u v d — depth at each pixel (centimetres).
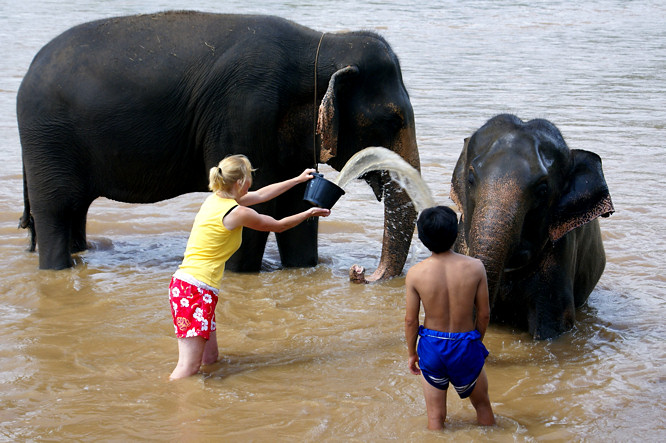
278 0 3206
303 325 579
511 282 570
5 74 1666
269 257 777
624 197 915
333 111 659
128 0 3070
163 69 689
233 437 414
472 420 434
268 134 686
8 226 827
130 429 421
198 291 484
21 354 517
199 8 2834
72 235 753
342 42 691
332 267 736
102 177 716
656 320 595
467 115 1370
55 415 436
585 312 614
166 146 702
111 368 497
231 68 680
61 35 717
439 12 3072
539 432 424
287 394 465
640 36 2523
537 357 532
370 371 499
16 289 647
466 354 409
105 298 629
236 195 496
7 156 1082
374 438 412
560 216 536
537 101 1495
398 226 696
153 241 803
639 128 1269
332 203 522
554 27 2762
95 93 687
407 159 699
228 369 502
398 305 627
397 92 693
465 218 549
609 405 457
